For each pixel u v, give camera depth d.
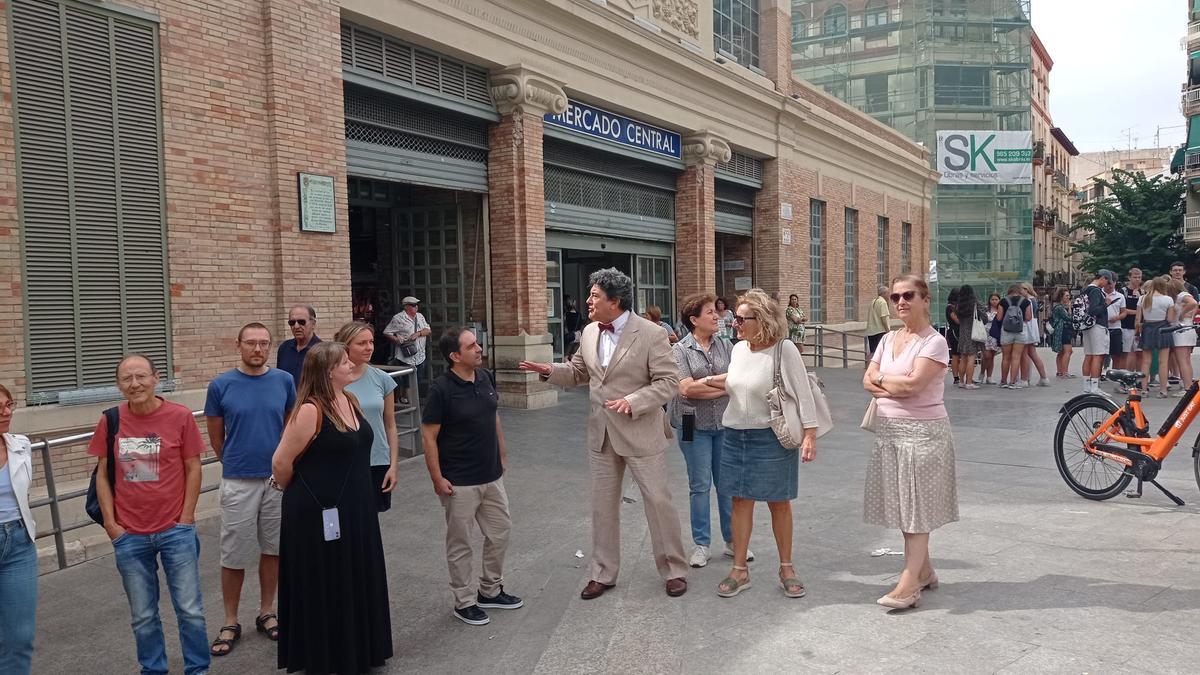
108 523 3.97
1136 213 44.50
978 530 6.00
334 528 3.94
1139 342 12.46
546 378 5.34
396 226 13.11
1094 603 4.48
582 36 13.02
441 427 4.69
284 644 4.04
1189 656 3.80
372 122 10.20
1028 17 35.41
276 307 8.52
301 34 8.69
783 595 4.86
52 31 6.80
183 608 4.06
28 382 6.68
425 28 10.26
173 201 7.62
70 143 6.91
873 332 18.39
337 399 4.09
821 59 36.84
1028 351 14.48
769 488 4.76
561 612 4.82
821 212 22.52
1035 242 54.44
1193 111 40.72
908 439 4.48
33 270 6.70
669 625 4.46
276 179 8.46
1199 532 5.74
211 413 4.71
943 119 35.28
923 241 30.55
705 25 16.38
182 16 7.68
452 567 4.71
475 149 11.98
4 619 3.73
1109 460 6.67
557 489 7.70
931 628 4.25
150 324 7.48
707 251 16.73
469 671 4.12
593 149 14.03
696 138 16.28
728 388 4.87
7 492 3.73
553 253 13.90
